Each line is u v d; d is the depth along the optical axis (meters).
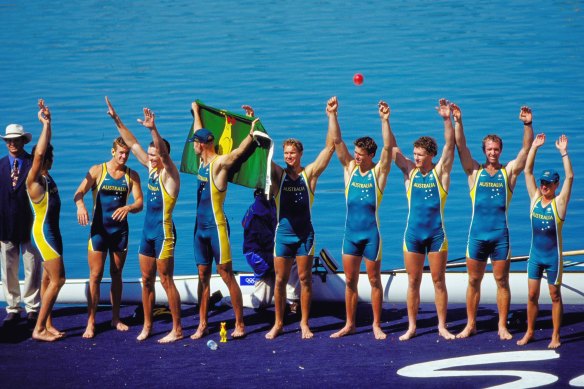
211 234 25.83
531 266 24.95
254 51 76.38
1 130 57.16
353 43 78.25
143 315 28.48
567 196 24.42
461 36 79.69
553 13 87.69
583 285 28.38
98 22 88.75
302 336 26.34
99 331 27.36
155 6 96.56
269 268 28.42
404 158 26.34
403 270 29.97
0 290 31.33
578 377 22.56
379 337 26.03
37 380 23.38
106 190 26.61
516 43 76.62
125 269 40.53
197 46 78.56
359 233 25.86
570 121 56.97
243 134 27.33
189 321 28.34
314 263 30.53
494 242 25.48
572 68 68.69
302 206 25.80
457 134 25.50
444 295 26.02
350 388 22.36
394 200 46.72
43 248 26.02
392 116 58.94
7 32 85.12
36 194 25.72
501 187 25.41
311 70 70.12
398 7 93.19
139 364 24.44
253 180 26.08
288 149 25.61
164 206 25.75
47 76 70.00
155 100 63.19
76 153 53.31
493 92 63.50
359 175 25.91
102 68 72.00
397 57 73.31
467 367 23.53
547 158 51.12
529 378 22.61
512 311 28.16
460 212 45.06
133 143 26.67
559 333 25.28
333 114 25.91
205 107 27.94
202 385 22.81
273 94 64.12
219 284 30.36
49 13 93.69
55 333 26.67
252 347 25.61
